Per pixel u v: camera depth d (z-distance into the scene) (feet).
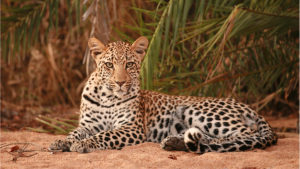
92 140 26.73
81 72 71.82
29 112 60.49
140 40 30.66
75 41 71.15
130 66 29.81
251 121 30.71
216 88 41.45
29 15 41.50
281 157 25.22
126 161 23.09
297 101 58.80
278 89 47.57
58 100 70.85
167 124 31.63
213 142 27.78
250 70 42.14
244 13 30.14
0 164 22.62
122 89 28.94
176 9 29.53
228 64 45.78
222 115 29.76
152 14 35.14
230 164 23.38
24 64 72.95
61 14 70.95
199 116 30.35
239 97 43.37
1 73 71.51
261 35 38.09
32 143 28.91
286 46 40.45
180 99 32.37
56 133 37.60
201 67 44.86
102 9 35.99
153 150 26.63
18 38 42.14
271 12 31.96
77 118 50.96
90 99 30.45
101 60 29.99
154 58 31.24
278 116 57.82
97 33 36.45
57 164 22.68
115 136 27.89
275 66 40.73
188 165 23.09
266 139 28.40
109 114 30.37
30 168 21.68
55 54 71.67
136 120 29.94
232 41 46.73
